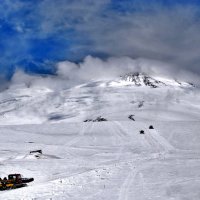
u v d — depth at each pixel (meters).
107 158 57.38
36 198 26.73
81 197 25.89
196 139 77.12
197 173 32.69
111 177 33.31
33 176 43.56
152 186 27.86
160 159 46.19
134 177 32.44
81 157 59.91
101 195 25.97
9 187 37.12
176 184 28.02
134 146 74.12
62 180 33.78
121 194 25.73
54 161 54.31
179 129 89.38
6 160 57.06
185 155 53.47
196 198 23.25
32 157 59.91
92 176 34.56
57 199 25.86
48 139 88.12
